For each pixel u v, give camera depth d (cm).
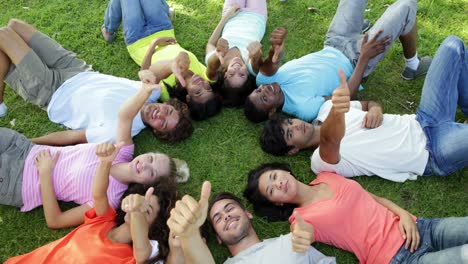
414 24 283
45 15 351
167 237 238
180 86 295
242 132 302
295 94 290
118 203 256
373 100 308
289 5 354
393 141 261
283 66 301
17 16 350
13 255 256
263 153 292
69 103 288
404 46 296
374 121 264
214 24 350
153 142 298
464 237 217
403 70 315
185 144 297
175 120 281
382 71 319
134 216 208
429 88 263
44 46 293
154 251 230
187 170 281
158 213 240
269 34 344
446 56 257
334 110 214
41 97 288
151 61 311
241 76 291
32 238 261
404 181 268
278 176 248
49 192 253
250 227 245
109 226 241
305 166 285
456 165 252
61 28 346
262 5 336
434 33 330
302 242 196
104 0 362
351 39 302
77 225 256
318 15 347
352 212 236
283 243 226
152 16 321
